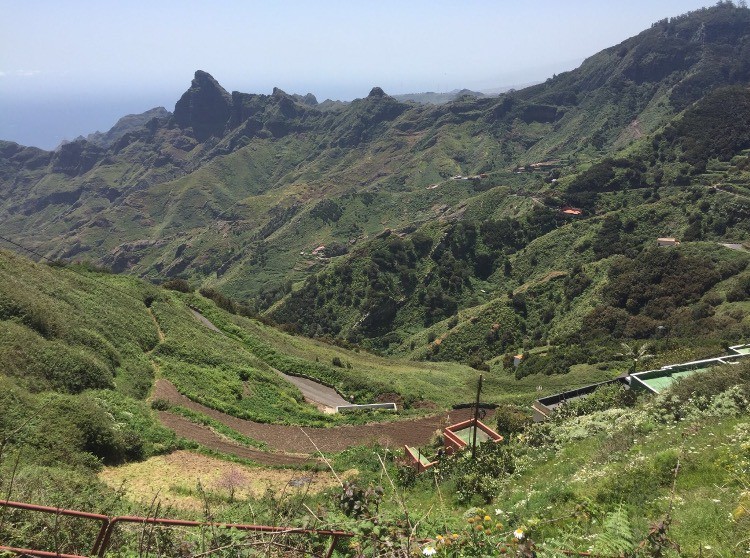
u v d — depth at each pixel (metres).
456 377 62.25
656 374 26.00
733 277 71.25
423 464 17.80
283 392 37.72
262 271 171.62
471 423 23.12
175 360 36.00
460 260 120.00
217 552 3.68
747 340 47.53
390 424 32.41
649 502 7.22
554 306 88.81
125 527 5.98
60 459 15.89
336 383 45.34
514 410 28.53
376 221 190.88
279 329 70.12
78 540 5.29
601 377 51.34
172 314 46.81
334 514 4.16
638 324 71.44
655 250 83.50
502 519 8.12
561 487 9.17
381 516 3.98
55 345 25.06
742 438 8.31
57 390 22.16
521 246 119.62
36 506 3.51
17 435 15.70
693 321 64.19
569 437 14.85
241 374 37.94
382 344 108.31
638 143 140.12
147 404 26.41
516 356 75.12
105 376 25.73
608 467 9.56
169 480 17.62
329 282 125.00
